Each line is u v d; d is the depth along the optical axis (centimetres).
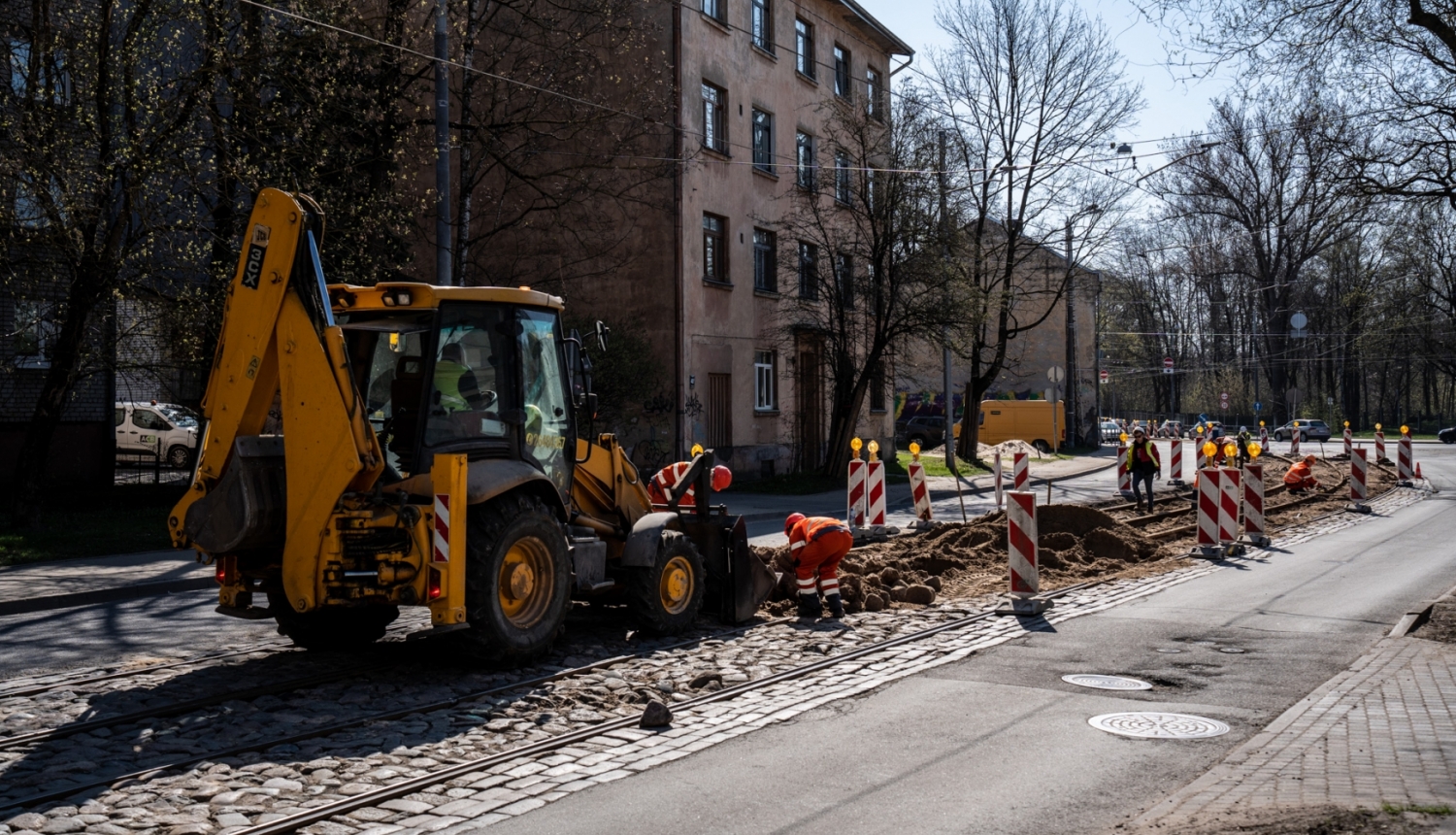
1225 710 734
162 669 849
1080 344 6431
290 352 786
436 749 637
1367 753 596
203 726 678
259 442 807
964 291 3127
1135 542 1572
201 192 1855
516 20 2714
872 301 3262
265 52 1884
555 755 628
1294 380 7112
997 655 909
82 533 1681
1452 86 1210
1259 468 1712
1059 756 629
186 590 1322
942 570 1402
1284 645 951
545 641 861
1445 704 717
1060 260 5034
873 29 3884
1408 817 462
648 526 976
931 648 938
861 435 3847
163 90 1833
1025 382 6278
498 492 833
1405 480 3041
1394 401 9100
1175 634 1000
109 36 1722
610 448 1064
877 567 1346
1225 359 7681
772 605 1138
